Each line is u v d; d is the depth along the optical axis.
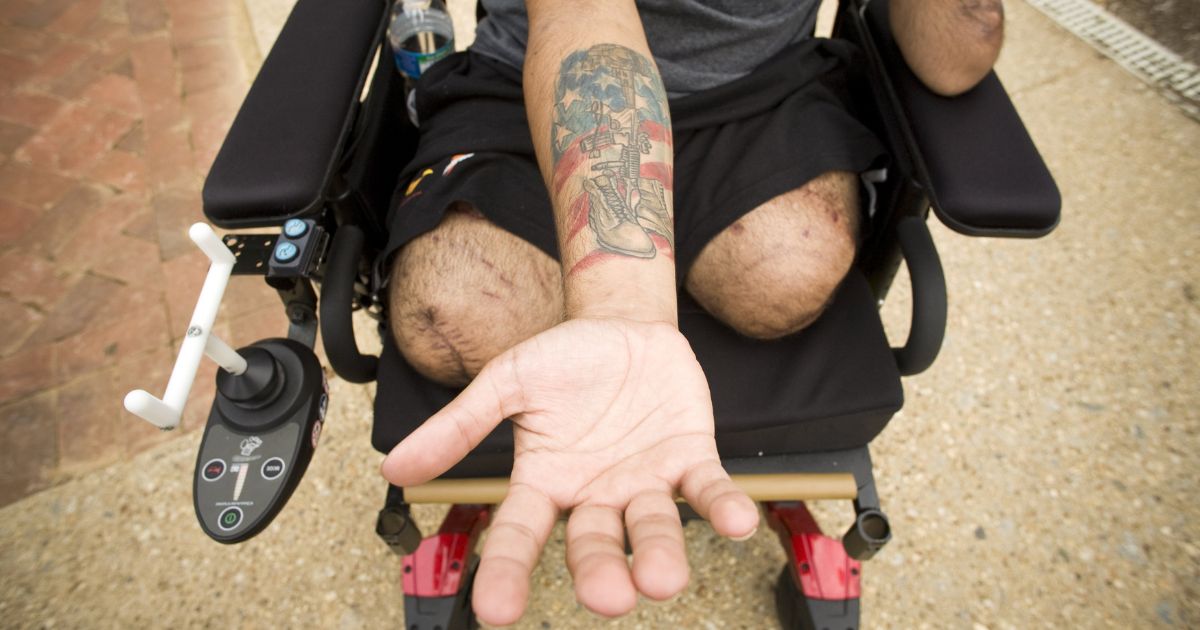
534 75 1.02
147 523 1.78
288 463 1.00
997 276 2.04
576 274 0.87
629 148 0.93
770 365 1.15
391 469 0.70
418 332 1.13
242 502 0.98
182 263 2.21
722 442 1.15
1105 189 2.16
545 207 1.19
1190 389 1.84
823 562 1.40
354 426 1.89
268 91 1.09
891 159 1.21
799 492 1.16
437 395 1.14
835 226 1.17
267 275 1.03
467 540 1.47
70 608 1.68
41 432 1.92
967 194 1.00
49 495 1.82
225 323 2.08
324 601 1.67
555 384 0.76
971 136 1.05
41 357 2.05
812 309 1.15
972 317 1.98
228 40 2.83
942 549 1.66
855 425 1.14
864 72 1.31
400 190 1.25
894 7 1.16
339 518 1.76
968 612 1.59
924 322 1.10
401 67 1.41
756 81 1.21
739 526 0.64
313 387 1.06
